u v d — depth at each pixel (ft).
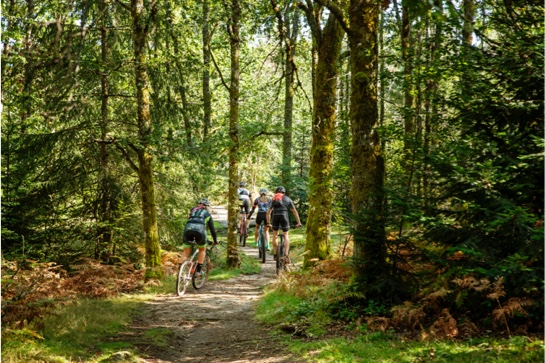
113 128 42.47
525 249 17.89
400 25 43.57
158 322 26.66
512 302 17.30
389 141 27.17
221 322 26.84
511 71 20.47
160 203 46.55
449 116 23.43
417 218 19.65
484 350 15.97
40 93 36.42
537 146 19.40
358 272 24.30
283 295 30.04
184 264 35.50
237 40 47.98
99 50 42.63
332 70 36.09
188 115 44.34
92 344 20.79
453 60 21.90
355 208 24.98
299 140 83.66
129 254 45.88
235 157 44.16
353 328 21.65
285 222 41.47
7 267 29.43
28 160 39.01
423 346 17.44
